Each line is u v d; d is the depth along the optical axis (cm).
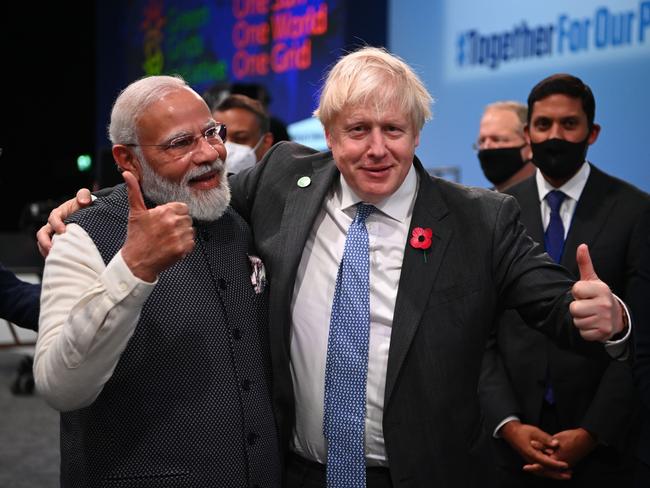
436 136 543
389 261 183
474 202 186
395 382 175
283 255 185
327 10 663
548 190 254
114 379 169
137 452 169
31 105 1147
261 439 177
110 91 1016
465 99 522
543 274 178
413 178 188
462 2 523
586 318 158
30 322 220
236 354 177
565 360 241
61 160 1158
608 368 237
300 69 701
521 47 484
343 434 179
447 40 535
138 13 957
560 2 459
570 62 454
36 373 158
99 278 152
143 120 173
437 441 176
